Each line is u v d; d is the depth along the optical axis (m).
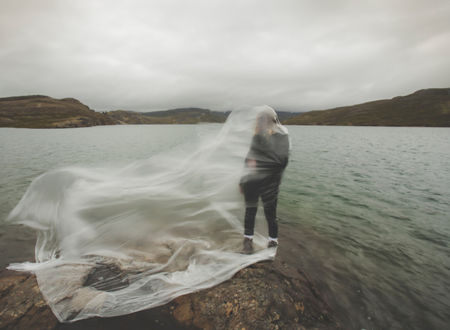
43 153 17.28
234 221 4.25
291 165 13.70
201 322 2.57
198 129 5.44
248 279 3.26
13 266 3.42
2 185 8.06
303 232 5.05
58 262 3.39
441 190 8.73
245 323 2.57
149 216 4.01
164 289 2.98
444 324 2.81
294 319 2.69
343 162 15.07
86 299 2.75
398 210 6.61
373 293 3.28
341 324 2.73
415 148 25.00
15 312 2.54
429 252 4.41
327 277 3.56
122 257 3.48
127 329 2.44
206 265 3.48
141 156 15.89
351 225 5.52
